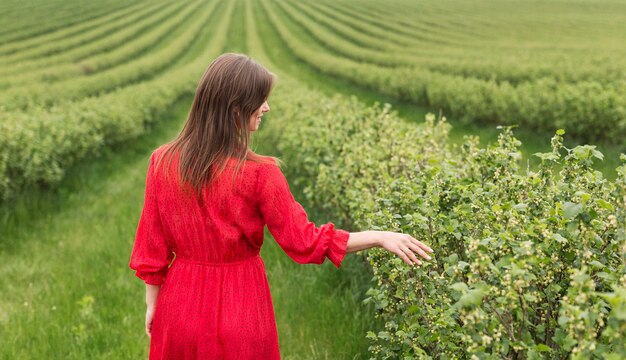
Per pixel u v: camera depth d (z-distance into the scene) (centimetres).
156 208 206
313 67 3222
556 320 205
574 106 1059
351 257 457
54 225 691
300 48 3834
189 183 195
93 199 822
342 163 496
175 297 205
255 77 197
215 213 197
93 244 611
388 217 270
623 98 1012
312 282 452
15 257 585
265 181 195
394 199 301
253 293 207
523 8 6575
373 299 275
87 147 987
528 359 172
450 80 1563
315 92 1220
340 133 567
